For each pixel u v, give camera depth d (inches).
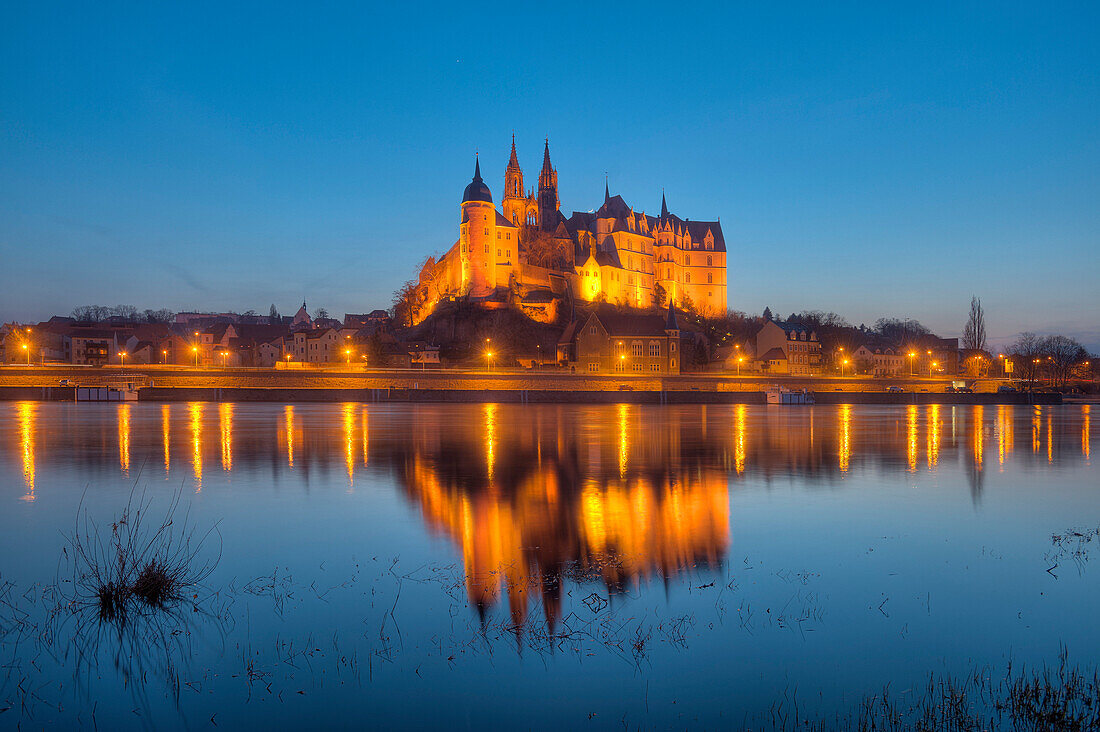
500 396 4441.4
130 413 2940.5
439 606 571.5
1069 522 884.0
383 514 904.9
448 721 407.8
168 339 7716.5
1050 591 616.4
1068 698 433.4
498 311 7637.8
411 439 1868.8
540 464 1380.4
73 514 903.7
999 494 1088.8
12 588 608.1
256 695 434.6
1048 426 2650.1
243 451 1573.6
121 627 529.3
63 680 452.4
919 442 1927.9
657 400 4586.6
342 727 400.2
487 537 785.6
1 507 948.0
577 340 6584.6
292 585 619.8
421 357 6939.0
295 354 7431.1
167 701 427.5
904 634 526.6
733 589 617.0
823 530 828.6
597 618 550.6
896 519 893.2
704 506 969.5
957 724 406.9
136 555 704.4
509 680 455.5
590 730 402.0
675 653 493.4
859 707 426.3
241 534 797.9
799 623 544.4
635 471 1296.8
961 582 639.1
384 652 490.3
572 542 765.3
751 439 1948.8
